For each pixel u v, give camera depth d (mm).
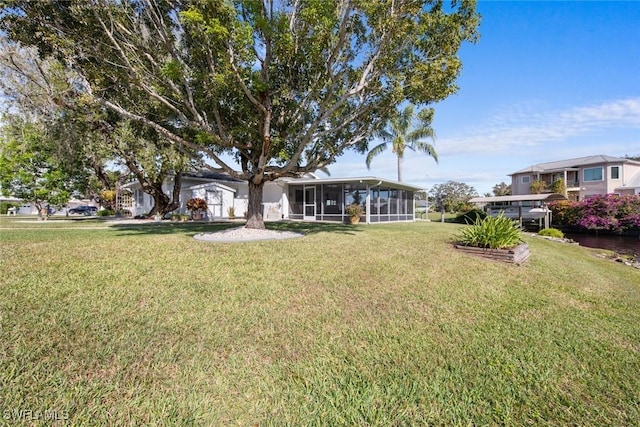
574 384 2738
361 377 2709
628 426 2236
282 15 7480
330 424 2164
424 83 7910
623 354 3324
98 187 29500
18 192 16344
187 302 4066
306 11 6695
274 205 22141
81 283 4465
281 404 2342
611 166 27578
